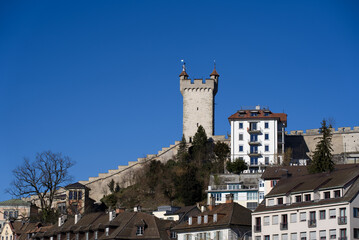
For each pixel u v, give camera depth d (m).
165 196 168.50
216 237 101.12
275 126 175.88
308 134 183.62
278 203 98.06
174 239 110.00
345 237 87.38
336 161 160.12
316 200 92.62
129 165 189.50
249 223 101.25
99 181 189.00
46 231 133.00
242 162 164.62
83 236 120.56
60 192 179.75
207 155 184.38
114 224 114.75
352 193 89.00
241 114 179.50
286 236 94.69
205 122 193.12
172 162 184.00
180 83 197.38
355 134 178.50
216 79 198.38
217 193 151.62
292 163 166.38
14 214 183.12
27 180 147.62
